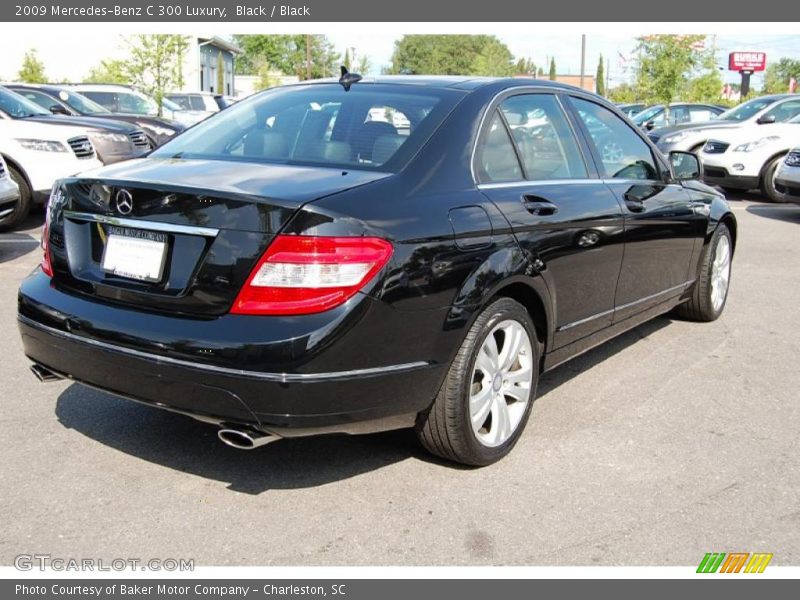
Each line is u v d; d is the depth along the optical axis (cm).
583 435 391
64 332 316
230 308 286
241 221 284
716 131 1404
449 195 328
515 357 359
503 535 302
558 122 417
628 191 445
